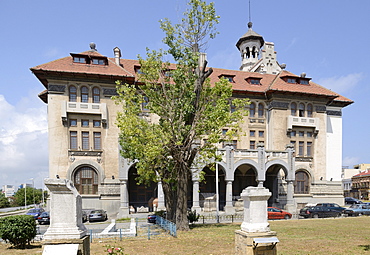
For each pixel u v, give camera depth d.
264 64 44.47
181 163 18.23
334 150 38.47
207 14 18.50
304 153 36.25
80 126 30.77
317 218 27.27
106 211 30.34
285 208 32.72
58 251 6.65
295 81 38.88
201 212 30.80
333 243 13.16
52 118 29.98
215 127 17.77
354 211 30.03
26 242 14.35
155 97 19.05
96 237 15.48
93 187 30.77
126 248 12.57
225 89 18.81
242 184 37.03
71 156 30.28
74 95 30.83
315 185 36.06
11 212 47.81
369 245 12.69
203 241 13.72
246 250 7.06
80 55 31.67
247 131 35.81
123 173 29.55
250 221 7.28
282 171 35.41
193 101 18.97
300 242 13.41
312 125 36.31
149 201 32.31
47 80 30.23
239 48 52.41
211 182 36.16
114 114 31.64
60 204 7.09
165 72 21.33
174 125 18.12
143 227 20.58
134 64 36.66
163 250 11.95
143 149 17.34
